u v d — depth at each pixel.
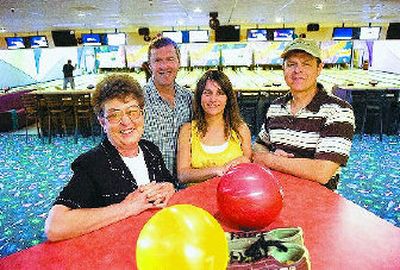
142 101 1.60
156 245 0.86
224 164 2.19
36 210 4.20
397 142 7.33
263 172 1.34
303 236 1.26
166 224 0.89
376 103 7.64
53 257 1.19
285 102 2.20
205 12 8.98
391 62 14.38
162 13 8.95
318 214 1.46
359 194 4.50
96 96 1.55
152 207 1.54
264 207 1.24
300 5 7.84
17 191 4.85
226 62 16.06
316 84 2.09
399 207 4.08
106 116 1.53
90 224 1.36
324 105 2.00
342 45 15.65
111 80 1.54
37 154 6.86
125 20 10.69
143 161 1.75
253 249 1.04
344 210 1.50
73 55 17.73
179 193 1.74
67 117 8.58
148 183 1.68
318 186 1.79
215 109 2.17
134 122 1.57
